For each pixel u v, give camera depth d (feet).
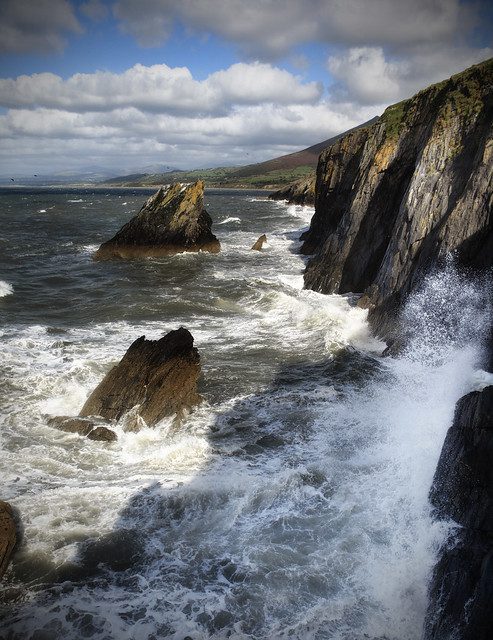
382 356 53.21
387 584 23.30
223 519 28.27
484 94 62.64
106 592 23.44
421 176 63.36
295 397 43.75
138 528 27.50
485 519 20.85
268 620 21.97
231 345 57.11
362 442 35.96
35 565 24.82
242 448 35.70
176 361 42.01
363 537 26.25
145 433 37.42
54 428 38.14
